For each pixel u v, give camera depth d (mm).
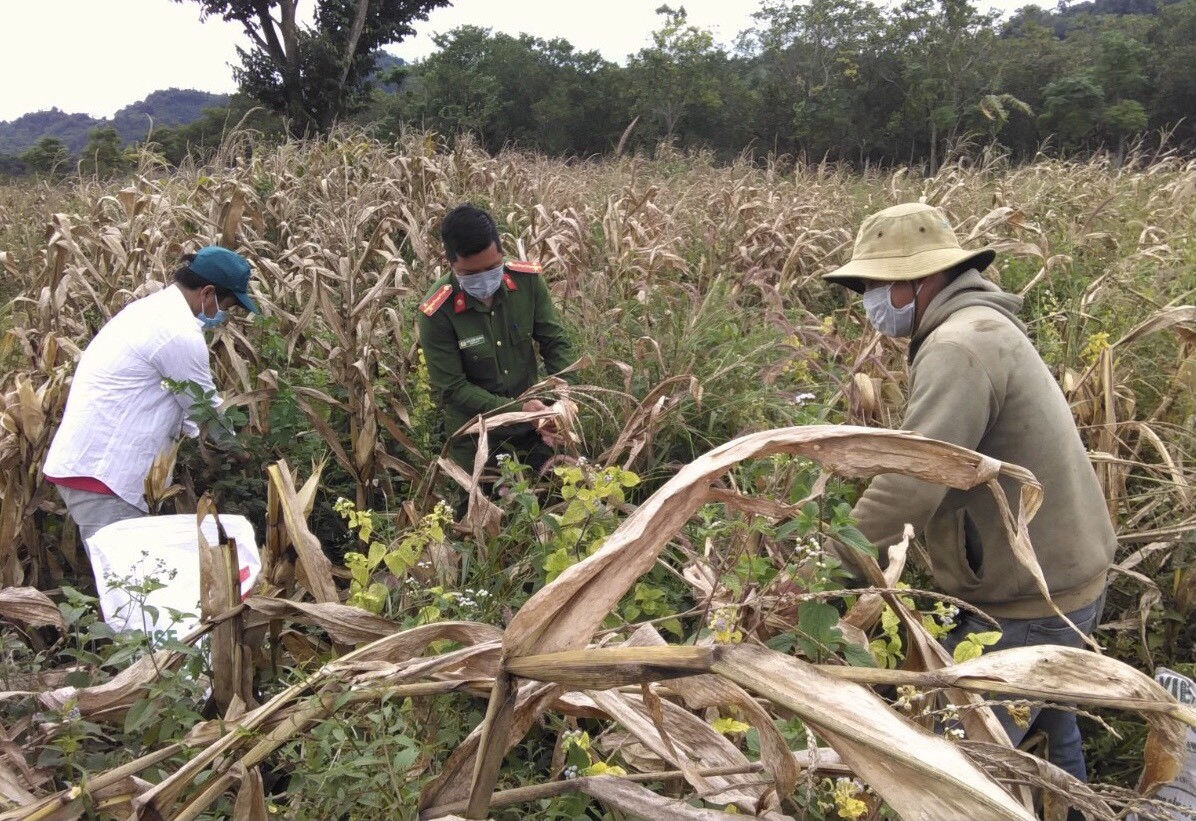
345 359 4711
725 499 1926
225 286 4074
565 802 1980
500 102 40312
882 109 40906
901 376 4730
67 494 3934
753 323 5738
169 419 4031
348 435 4816
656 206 9906
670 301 5879
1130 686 1522
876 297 2939
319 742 2096
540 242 7008
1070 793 1822
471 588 2938
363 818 2033
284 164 9602
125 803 2020
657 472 4223
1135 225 7914
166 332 3871
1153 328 4145
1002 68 37344
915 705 2238
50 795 2146
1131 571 3453
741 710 1669
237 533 3270
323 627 2438
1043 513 2648
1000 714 2686
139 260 6426
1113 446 3965
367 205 8109
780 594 2373
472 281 4203
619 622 2625
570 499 2998
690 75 40438
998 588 2707
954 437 2555
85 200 9398
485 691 2092
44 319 5434
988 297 2748
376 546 2740
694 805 1927
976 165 11875
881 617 2584
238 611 2475
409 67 42594
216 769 2047
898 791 1355
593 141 44438
